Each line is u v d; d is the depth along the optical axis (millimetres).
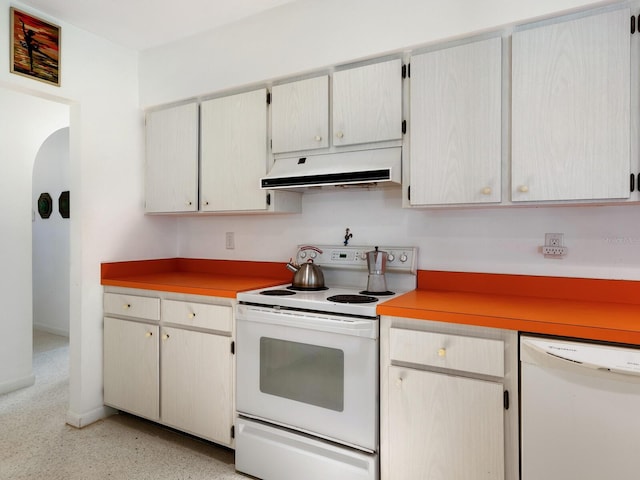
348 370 1663
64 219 4301
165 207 2672
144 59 2756
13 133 3035
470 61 1708
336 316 1688
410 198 1846
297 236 2508
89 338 2475
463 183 1730
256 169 2291
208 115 2475
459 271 2029
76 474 1935
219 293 2047
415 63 1825
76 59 2412
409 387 1559
